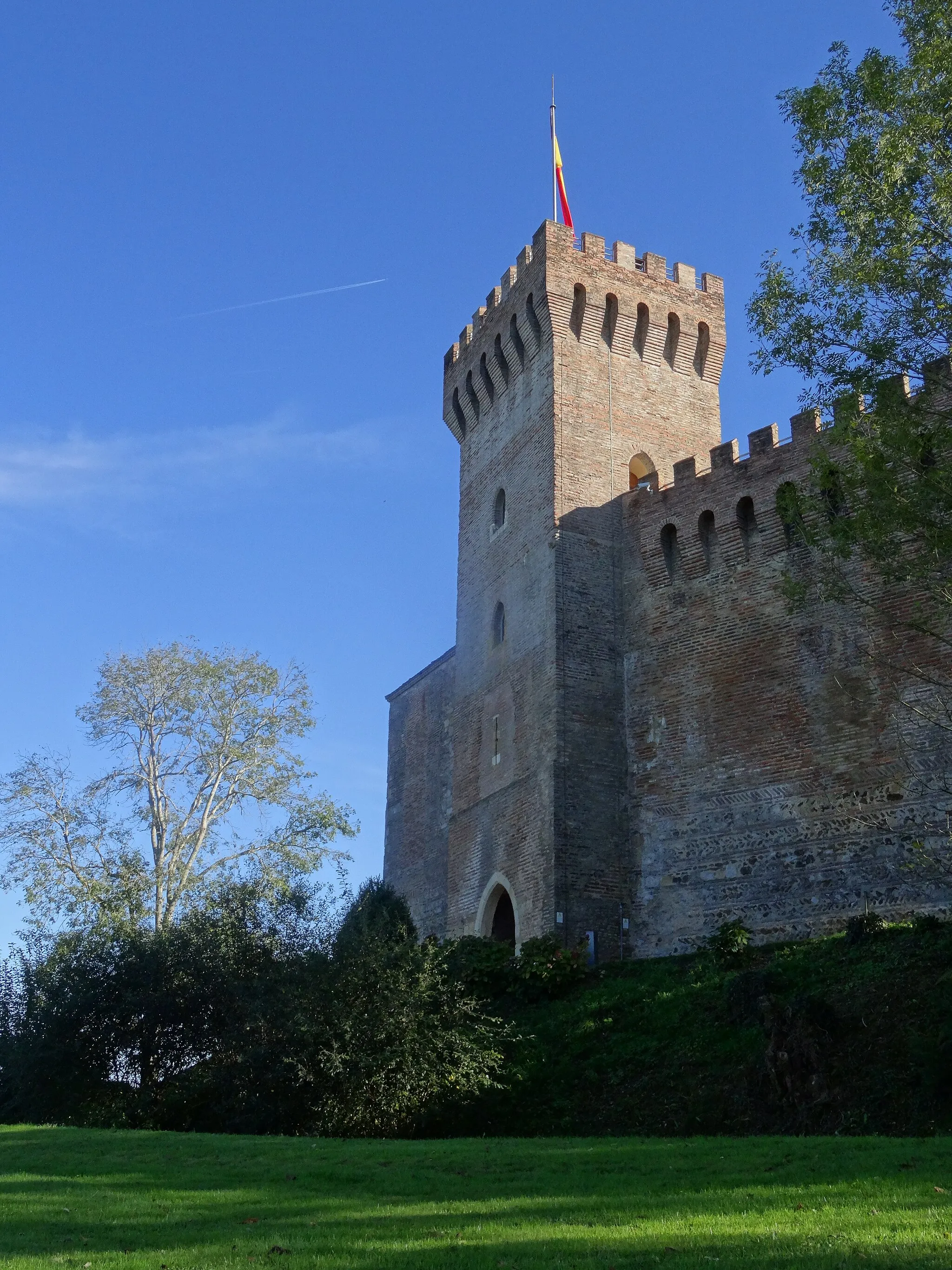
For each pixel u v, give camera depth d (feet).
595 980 111.75
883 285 70.18
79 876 141.18
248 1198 52.01
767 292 73.56
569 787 125.18
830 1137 64.08
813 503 77.00
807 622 116.57
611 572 136.26
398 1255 38.55
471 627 151.53
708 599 126.62
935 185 70.90
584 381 143.84
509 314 153.28
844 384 71.72
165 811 147.23
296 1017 87.86
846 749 110.22
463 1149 66.39
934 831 102.01
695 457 133.28
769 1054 78.74
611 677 131.54
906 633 108.27
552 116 161.89
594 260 148.36
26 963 116.06
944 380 68.90
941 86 72.43
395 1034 86.94
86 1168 63.82
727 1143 63.46
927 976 83.76
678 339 151.12
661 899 120.37
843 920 105.81
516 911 127.34
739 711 120.06
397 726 189.98
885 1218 40.98
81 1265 38.11
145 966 107.34
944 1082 69.41
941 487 68.18
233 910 110.63
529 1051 97.55
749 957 103.81
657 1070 88.07
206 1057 103.60
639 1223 42.52
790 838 112.06
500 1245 39.63
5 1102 109.40
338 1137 81.41
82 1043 105.91
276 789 151.53
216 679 153.89
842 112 74.28
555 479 138.00
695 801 120.88
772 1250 36.83
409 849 177.99
